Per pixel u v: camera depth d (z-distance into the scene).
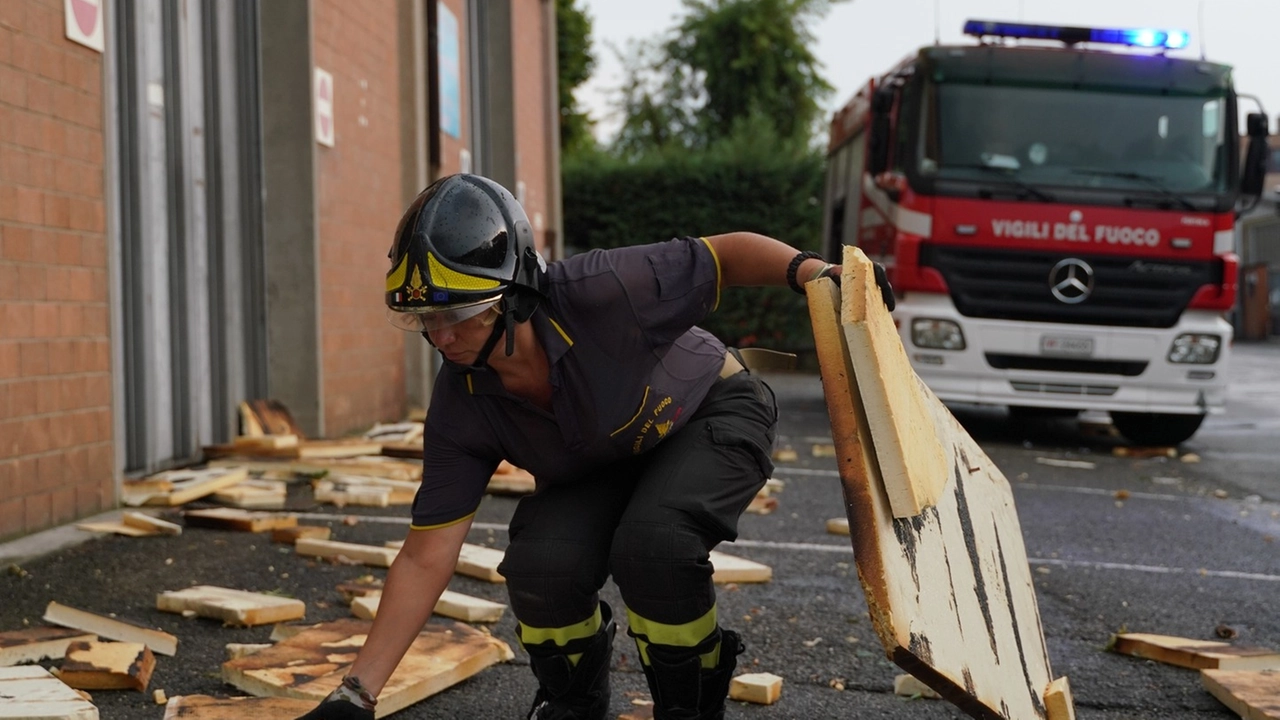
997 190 10.55
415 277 2.38
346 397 9.41
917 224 10.62
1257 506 8.05
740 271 2.63
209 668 3.73
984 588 2.88
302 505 6.54
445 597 4.44
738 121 26.39
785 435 11.63
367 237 9.93
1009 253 10.57
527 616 2.75
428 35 11.50
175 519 5.99
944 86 10.72
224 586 4.75
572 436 2.64
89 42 5.77
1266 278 45.28
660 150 26.73
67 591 4.53
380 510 6.62
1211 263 10.69
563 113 39.56
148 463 6.98
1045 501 7.93
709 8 39.31
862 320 2.30
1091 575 5.68
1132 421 11.79
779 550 5.95
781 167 24.58
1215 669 4.05
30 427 5.31
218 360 7.94
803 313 23.22
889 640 2.18
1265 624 4.86
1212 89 10.84
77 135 5.68
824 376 2.34
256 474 7.43
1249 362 29.95
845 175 15.52
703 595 2.63
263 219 8.49
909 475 2.36
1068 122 10.73
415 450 7.97
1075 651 4.38
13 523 5.20
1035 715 2.82
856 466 2.27
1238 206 10.90
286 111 8.49
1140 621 4.85
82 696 3.08
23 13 5.27
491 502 7.06
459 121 13.30
